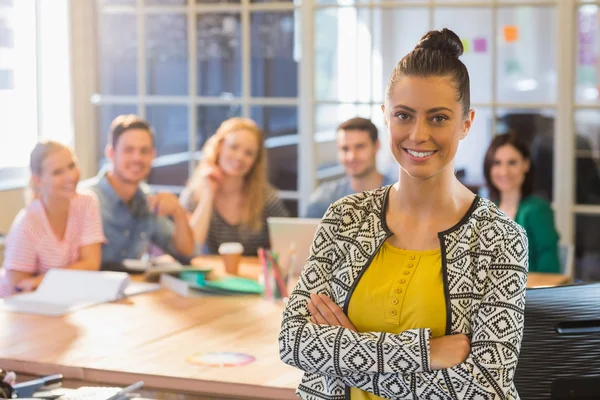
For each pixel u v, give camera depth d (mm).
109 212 4301
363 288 1891
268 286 3557
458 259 1838
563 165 5242
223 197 4660
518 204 4414
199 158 5977
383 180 4688
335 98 5633
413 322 1840
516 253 1831
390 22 5457
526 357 2125
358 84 5562
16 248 3932
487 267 1823
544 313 2117
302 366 1892
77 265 3955
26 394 2352
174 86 5996
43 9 5930
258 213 4641
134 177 4320
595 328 2127
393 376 1814
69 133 6152
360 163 4609
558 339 2119
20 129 5785
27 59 5824
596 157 5207
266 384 2432
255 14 5770
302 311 1932
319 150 5703
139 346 2840
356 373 1841
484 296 1815
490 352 1777
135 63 6059
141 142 4305
